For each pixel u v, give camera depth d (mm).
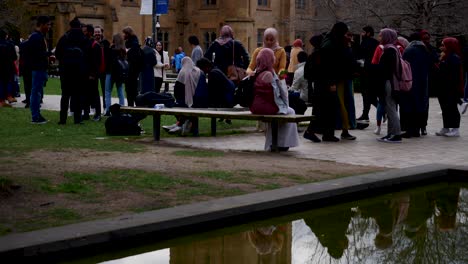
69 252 5402
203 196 7309
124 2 46406
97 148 11047
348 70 12492
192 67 13508
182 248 6035
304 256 5855
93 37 16188
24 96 24109
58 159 9688
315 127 12703
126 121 13188
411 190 8617
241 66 15523
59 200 6977
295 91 14516
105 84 16984
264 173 8820
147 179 8195
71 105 16734
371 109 20375
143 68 16703
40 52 14672
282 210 7020
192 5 50406
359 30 33125
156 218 6066
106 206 6770
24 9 44625
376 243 6328
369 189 8055
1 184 7168
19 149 10656
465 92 19969
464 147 12008
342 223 6980
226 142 12484
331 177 8609
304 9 52375
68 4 44344
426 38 14914
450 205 7832
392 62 12312
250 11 48375
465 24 30375
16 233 5605
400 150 11562
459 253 6012
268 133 11242
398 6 31141
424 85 13484
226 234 6508
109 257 5641
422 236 6547
